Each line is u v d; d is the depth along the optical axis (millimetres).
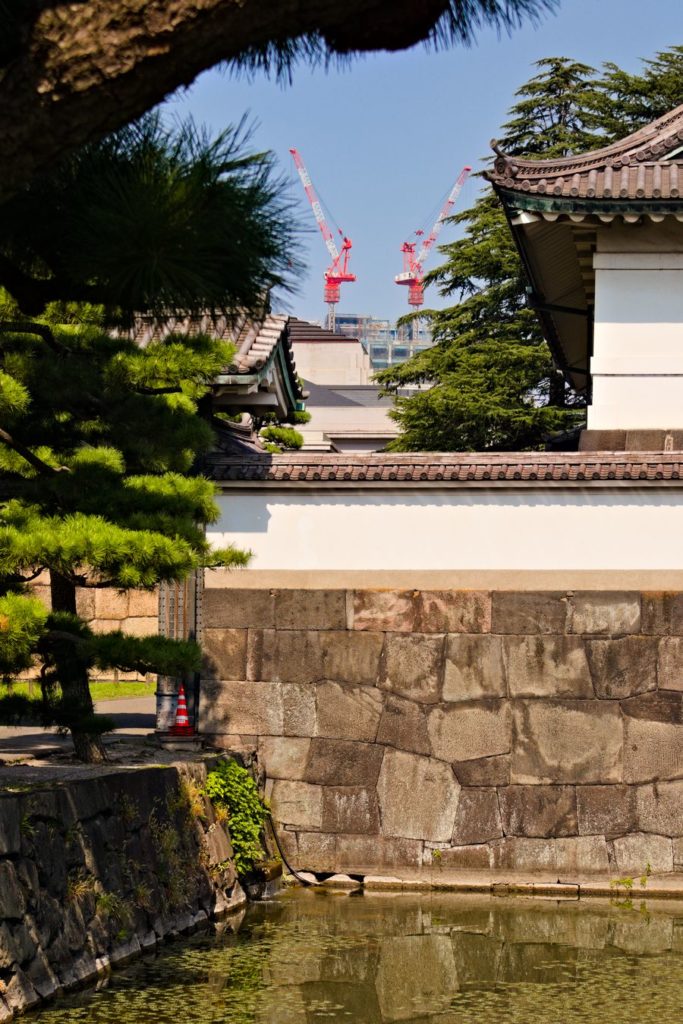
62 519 12188
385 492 16812
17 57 4984
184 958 12773
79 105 5062
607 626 16375
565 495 16516
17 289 6781
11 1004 10250
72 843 11742
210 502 13438
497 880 16234
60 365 12469
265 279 6305
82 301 6707
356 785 16641
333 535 16906
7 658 10742
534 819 16281
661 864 16062
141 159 6082
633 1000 11883
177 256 6047
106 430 13297
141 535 11773
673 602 16297
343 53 5477
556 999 11906
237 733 16922
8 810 10594
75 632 12750
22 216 6371
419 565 16719
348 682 16766
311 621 16875
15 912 10469
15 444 12469
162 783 13930
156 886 13312
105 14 4898
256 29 5039
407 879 16375
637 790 16188
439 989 12141
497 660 16516
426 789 16500
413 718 16609
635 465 16312
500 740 16422
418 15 5246
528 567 16531
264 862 16125
